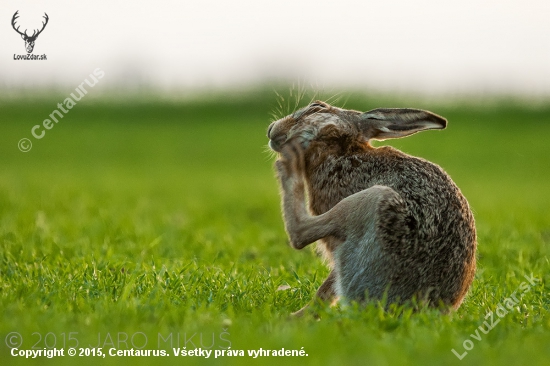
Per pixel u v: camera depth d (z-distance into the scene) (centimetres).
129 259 2958
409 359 1730
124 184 6569
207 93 12081
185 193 6034
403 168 2319
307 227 2297
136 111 11656
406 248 2161
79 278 2477
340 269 2233
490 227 4122
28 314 2011
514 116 11181
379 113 2486
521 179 7550
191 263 2745
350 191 2397
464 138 10044
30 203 4872
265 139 10250
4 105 11269
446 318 2088
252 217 4762
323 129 2458
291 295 2488
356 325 1997
